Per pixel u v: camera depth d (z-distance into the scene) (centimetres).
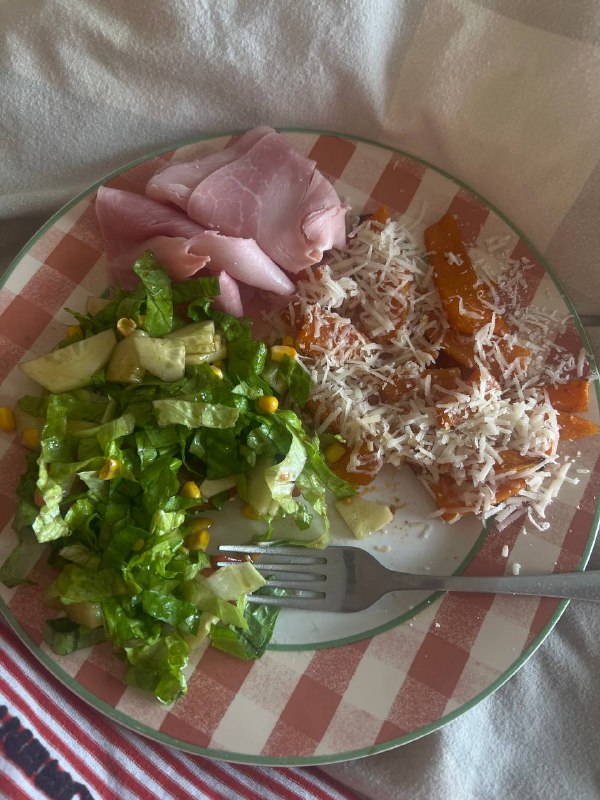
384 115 33
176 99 32
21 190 34
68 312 30
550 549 29
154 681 26
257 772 28
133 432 27
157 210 30
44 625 26
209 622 26
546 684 30
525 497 29
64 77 31
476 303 30
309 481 28
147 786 27
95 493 26
